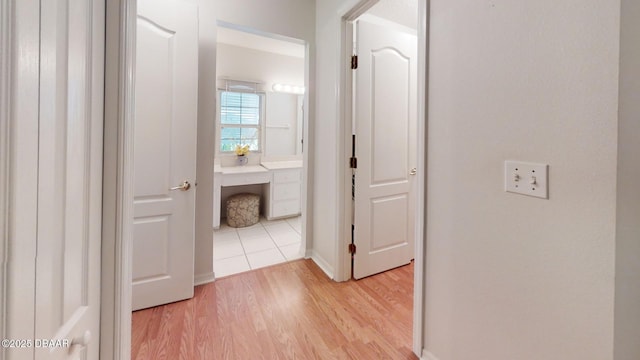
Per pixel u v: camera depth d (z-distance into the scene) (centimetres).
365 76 219
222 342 155
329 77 233
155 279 187
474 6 111
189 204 196
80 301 60
